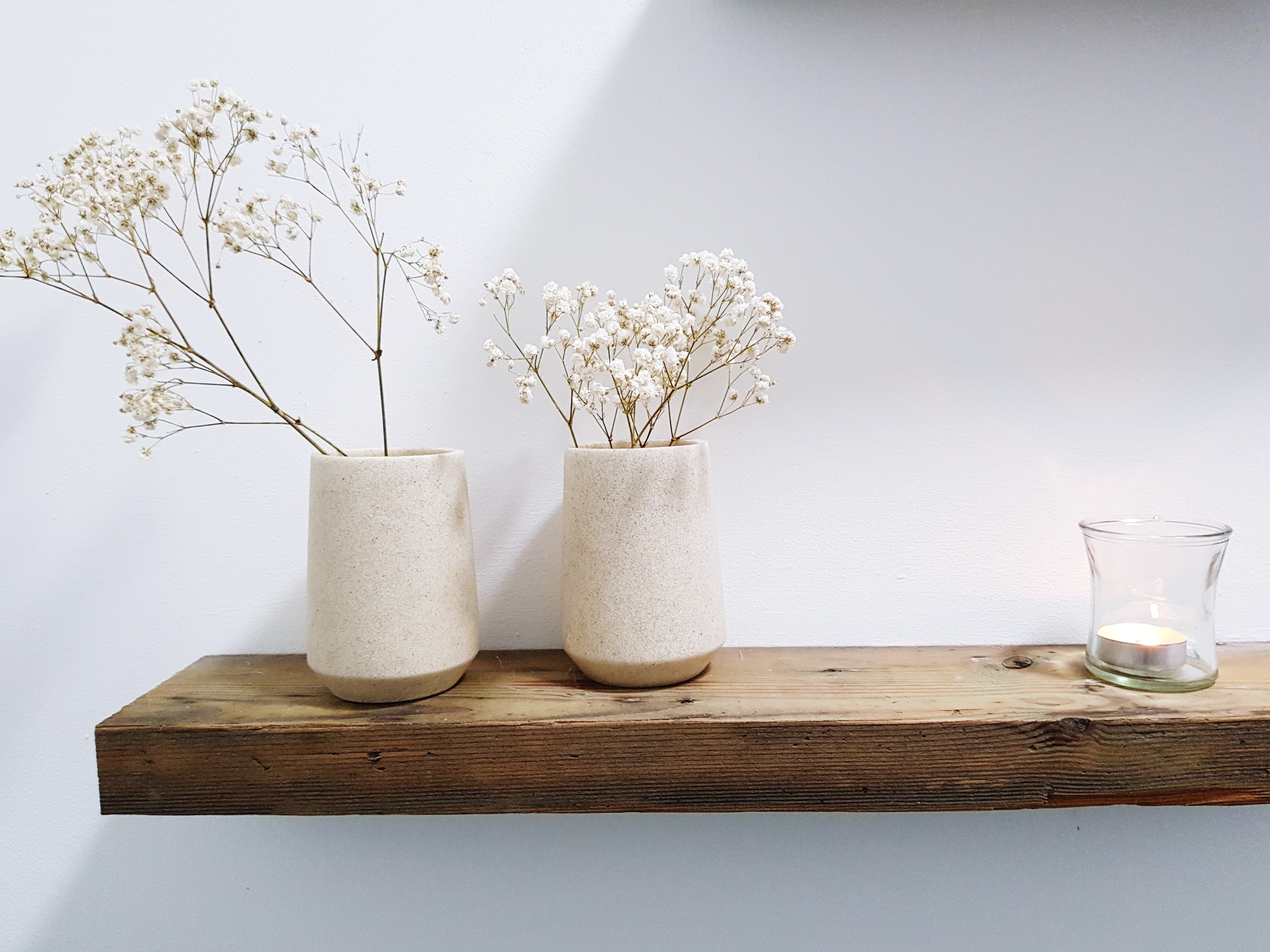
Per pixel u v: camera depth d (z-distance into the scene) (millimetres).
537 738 503
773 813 660
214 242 627
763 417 647
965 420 646
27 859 652
